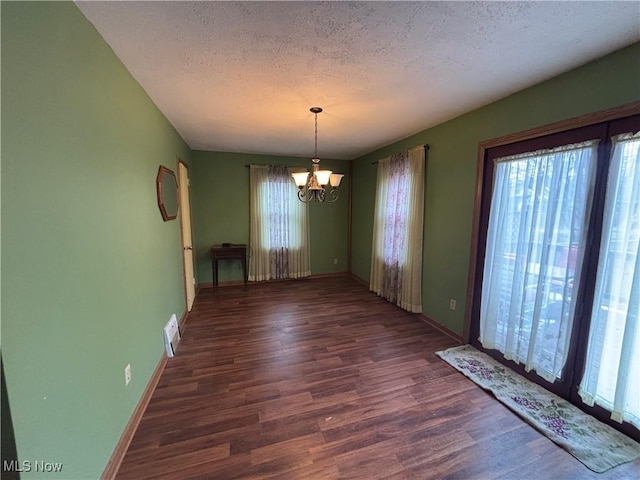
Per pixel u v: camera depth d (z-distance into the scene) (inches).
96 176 54.9
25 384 35.5
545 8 50.8
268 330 125.0
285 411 74.8
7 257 33.0
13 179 34.2
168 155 115.0
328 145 167.8
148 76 76.3
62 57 44.7
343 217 224.7
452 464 59.4
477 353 104.5
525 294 88.1
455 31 57.9
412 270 140.1
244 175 196.4
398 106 101.7
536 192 84.1
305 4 49.6
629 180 64.5
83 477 47.7
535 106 83.8
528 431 68.1
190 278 155.3
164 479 55.7
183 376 90.6
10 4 34.2
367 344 112.3
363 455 61.5
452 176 117.0
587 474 57.1
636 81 62.0
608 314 68.8
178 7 49.9
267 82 81.6
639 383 63.4
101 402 54.5
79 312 47.9
